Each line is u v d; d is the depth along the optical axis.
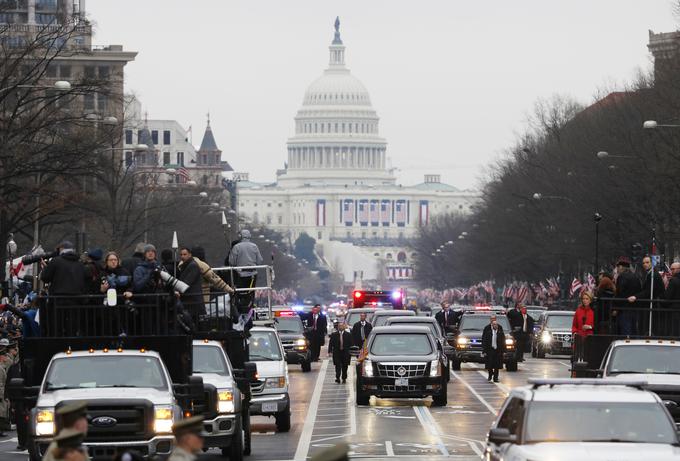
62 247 61.03
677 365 64.12
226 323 67.62
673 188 172.50
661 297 76.38
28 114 167.38
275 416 81.38
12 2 183.00
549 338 171.00
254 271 85.38
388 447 72.12
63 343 57.91
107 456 52.22
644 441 40.72
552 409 41.56
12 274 123.81
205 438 60.53
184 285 64.12
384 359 99.31
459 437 77.75
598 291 74.62
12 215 159.88
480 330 148.12
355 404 102.62
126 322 59.41
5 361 81.81
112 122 165.12
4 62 155.38
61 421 36.53
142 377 54.94
